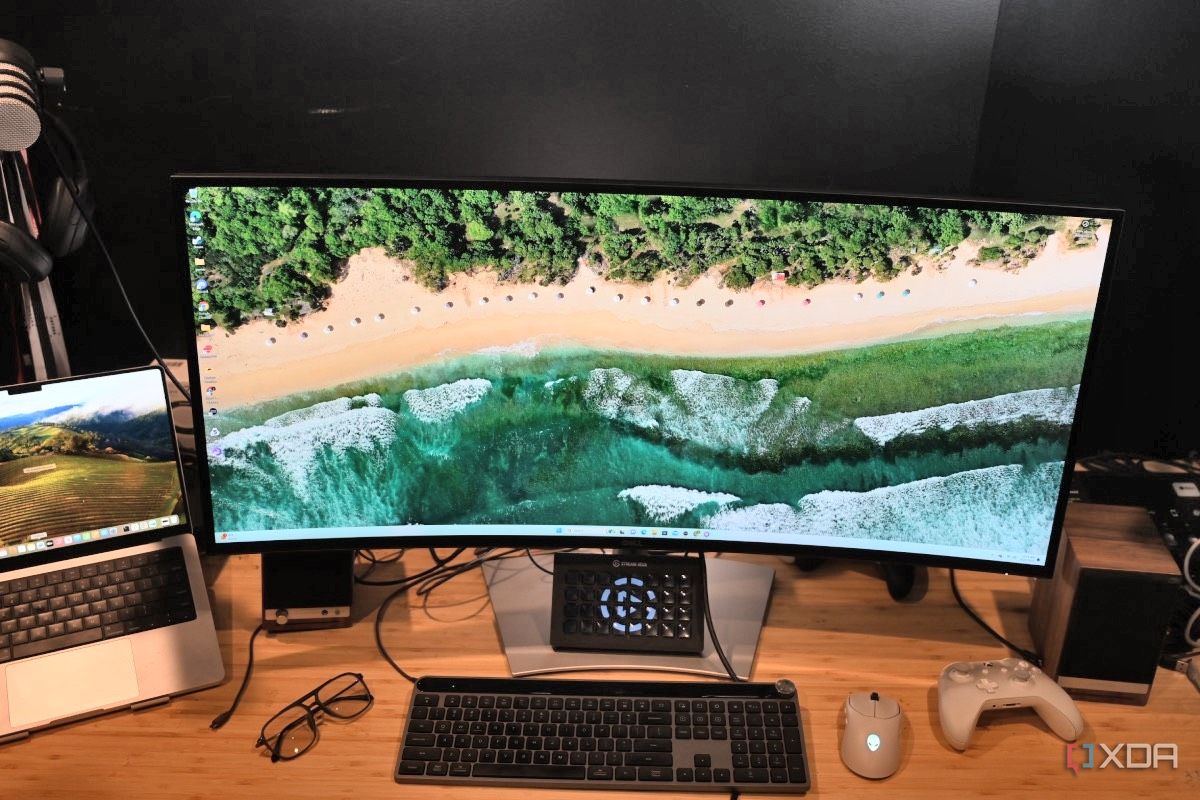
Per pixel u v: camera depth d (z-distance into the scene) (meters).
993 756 1.06
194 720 1.08
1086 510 1.19
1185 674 1.17
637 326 1.07
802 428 1.10
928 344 1.07
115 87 1.28
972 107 1.33
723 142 1.35
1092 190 1.34
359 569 1.31
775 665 1.17
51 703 1.06
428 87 1.31
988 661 1.13
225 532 1.13
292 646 1.19
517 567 1.31
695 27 1.29
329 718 1.09
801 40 1.30
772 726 1.06
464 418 1.10
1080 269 1.04
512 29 1.28
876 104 1.33
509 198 1.02
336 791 1.00
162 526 1.18
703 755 1.03
